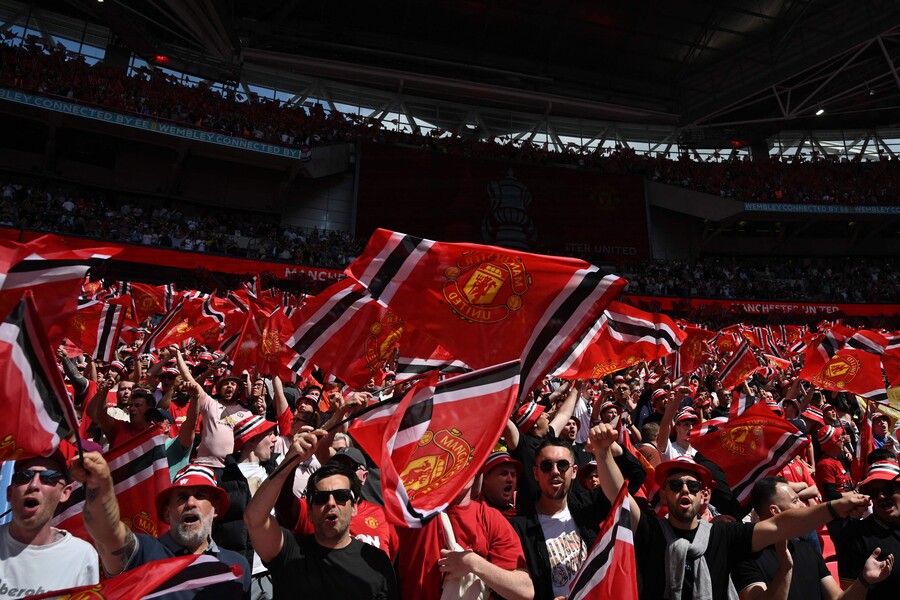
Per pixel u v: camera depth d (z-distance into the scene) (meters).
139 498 4.18
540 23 37.38
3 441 2.65
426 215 33.47
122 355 10.71
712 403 11.30
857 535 4.61
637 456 5.40
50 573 3.14
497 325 4.19
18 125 28.33
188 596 2.91
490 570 3.37
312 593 3.32
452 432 3.40
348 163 34.12
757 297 33.88
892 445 8.52
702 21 37.12
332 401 6.75
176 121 28.20
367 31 37.50
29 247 3.19
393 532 4.49
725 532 3.88
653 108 41.62
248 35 35.03
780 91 37.97
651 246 36.31
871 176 37.56
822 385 9.22
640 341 6.48
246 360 8.23
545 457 4.09
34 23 31.06
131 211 28.52
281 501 3.78
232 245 28.00
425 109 39.34
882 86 37.28
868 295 34.72
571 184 35.81
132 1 29.97
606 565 3.42
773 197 36.06
